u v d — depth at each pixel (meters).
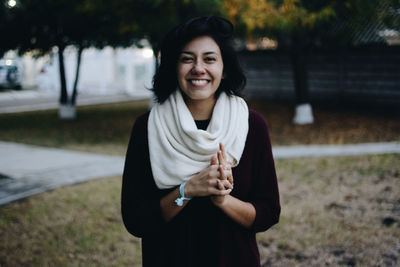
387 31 13.42
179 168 1.46
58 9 10.40
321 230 4.09
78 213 4.65
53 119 12.92
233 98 1.59
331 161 6.79
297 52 10.73
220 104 1.56
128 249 3.79
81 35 11.62
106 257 3.64
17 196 5.25
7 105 16.98
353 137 9.04
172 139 1.50
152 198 1.58
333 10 8.77
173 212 1.47
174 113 1.51
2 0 9.52
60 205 4.91
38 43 11.34
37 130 10.91
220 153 1.40
